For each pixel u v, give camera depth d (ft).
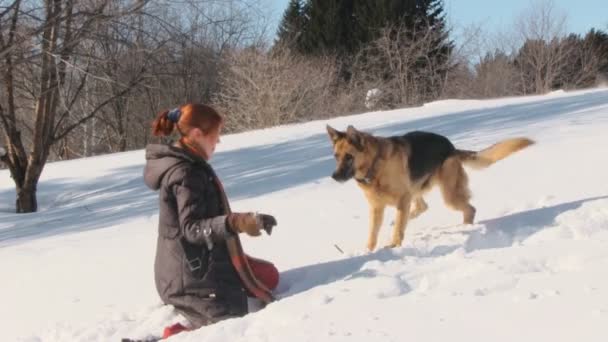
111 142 95.91
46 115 38.58
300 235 18.79
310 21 121.39
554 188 20.43
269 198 25.96
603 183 19.84
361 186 17.57
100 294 15.23
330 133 18.21
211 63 41.50
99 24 33.73
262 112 80.59
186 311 12.73
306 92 85.20
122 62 38.01
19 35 32.48
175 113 13.06
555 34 135.13
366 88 105.70
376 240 17.30
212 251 12.75
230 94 84.07
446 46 118.73
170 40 35.78
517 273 11.19
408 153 17.95
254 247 17.78
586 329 7.93
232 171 37.65
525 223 16.71
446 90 116.47
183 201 12.35
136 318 13.32
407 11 117.39
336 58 113.50
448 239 16.25
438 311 9.47
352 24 121.29
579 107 41.81
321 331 9.37
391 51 110.73
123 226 24.35
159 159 12.81
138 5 33.37
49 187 42.98
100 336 12.46
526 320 8.57
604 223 15.51
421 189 18.89
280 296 13.60
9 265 19.36
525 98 61.36
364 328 9.20
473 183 23.04
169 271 12.80
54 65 33.86
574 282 9.83
